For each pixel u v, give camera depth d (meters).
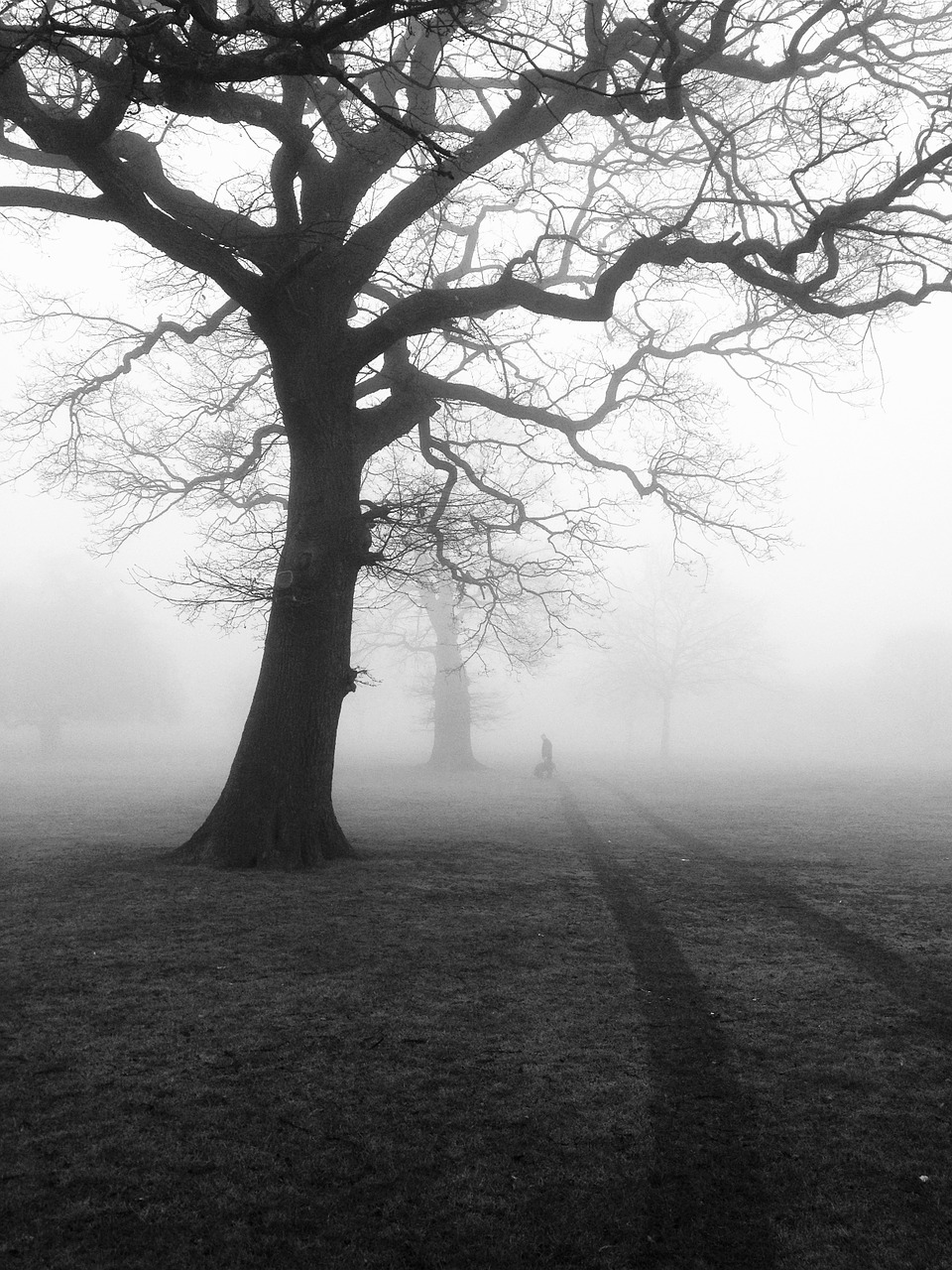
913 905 10.34
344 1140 4.80
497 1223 4.08
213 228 10.95
